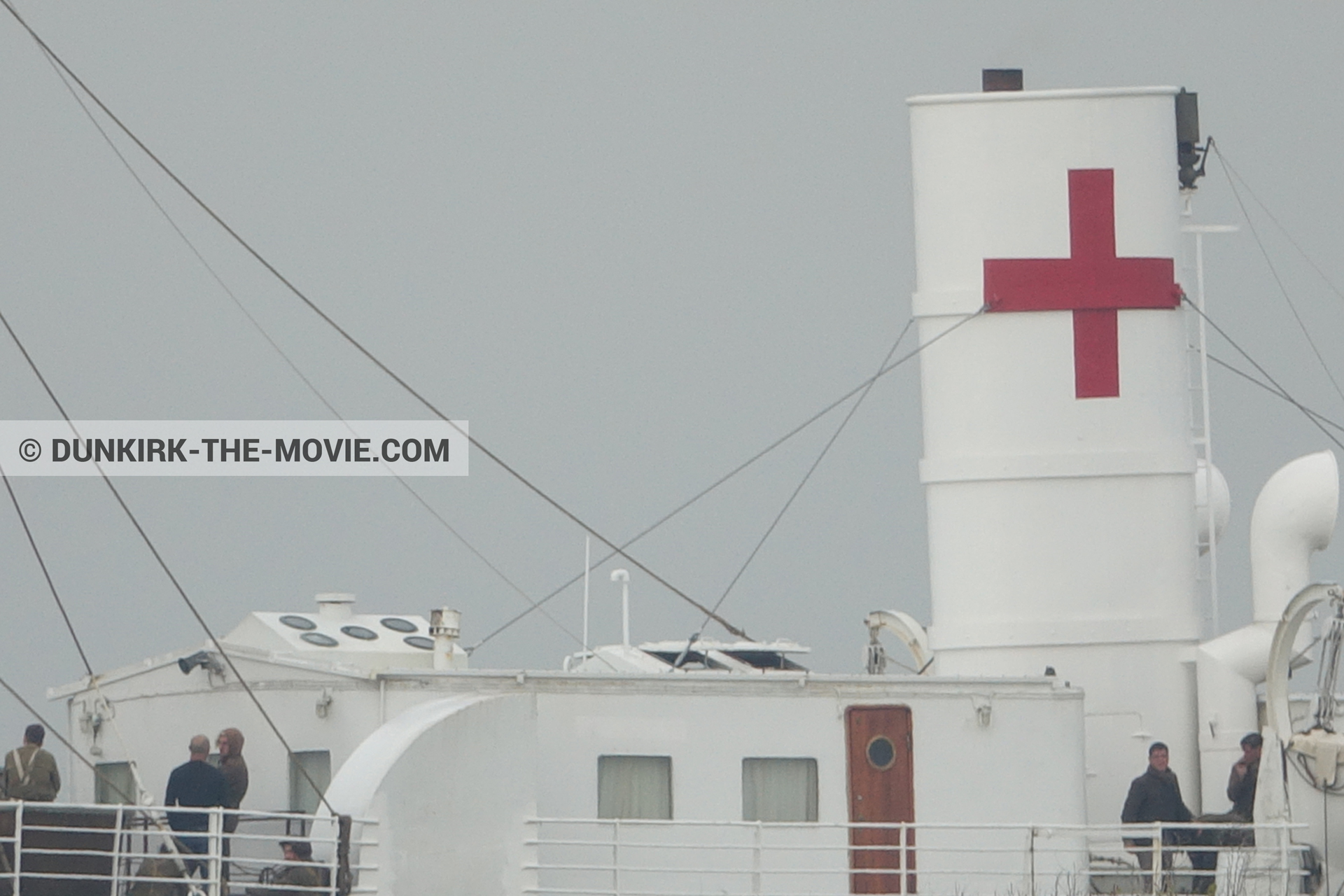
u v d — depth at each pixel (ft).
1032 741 250.98
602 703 248.32
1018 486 288.92
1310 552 287.48
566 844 244.83
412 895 227.40
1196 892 257.55
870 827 237.45
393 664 266.98
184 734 260.62
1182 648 288.92
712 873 240.73
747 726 249.14
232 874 244.01
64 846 230.68
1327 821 243.81
